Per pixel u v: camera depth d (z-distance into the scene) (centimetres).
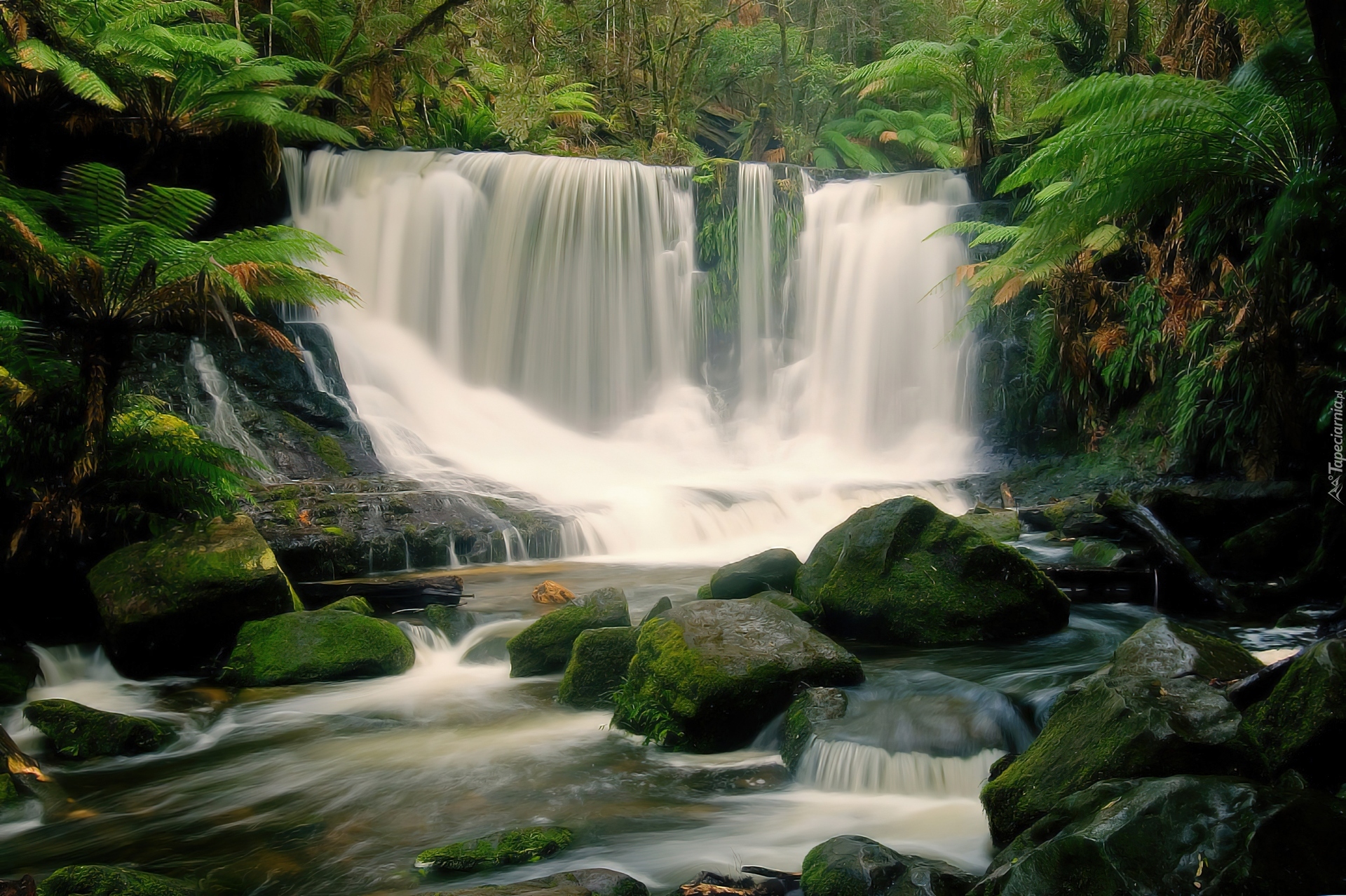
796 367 1542
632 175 1495
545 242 1445
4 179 732
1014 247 976
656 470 1313
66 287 643
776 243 1555
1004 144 1499
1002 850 333
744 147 2197
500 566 919
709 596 721
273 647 619
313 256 770
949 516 677
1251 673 393
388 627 644
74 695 593
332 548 843
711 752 492
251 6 1498
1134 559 791
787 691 505
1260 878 257
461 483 1055
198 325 1055
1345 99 405
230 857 391
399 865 381
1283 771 326
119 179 715
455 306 1396
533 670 624
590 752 495
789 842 394
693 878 363
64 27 1059
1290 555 768
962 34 1728
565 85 1850
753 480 1243
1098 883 272
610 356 1483
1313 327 816
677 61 2117
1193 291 1095
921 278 1457
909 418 1446
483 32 1677
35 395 659
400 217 1370
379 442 1148
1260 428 840
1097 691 381
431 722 542
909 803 431
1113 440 1180
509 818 421
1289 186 597
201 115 1146
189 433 762
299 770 479
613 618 630
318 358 1166
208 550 645
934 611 643
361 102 1591
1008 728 462
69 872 352
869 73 1583
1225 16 978
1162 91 738
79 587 680
